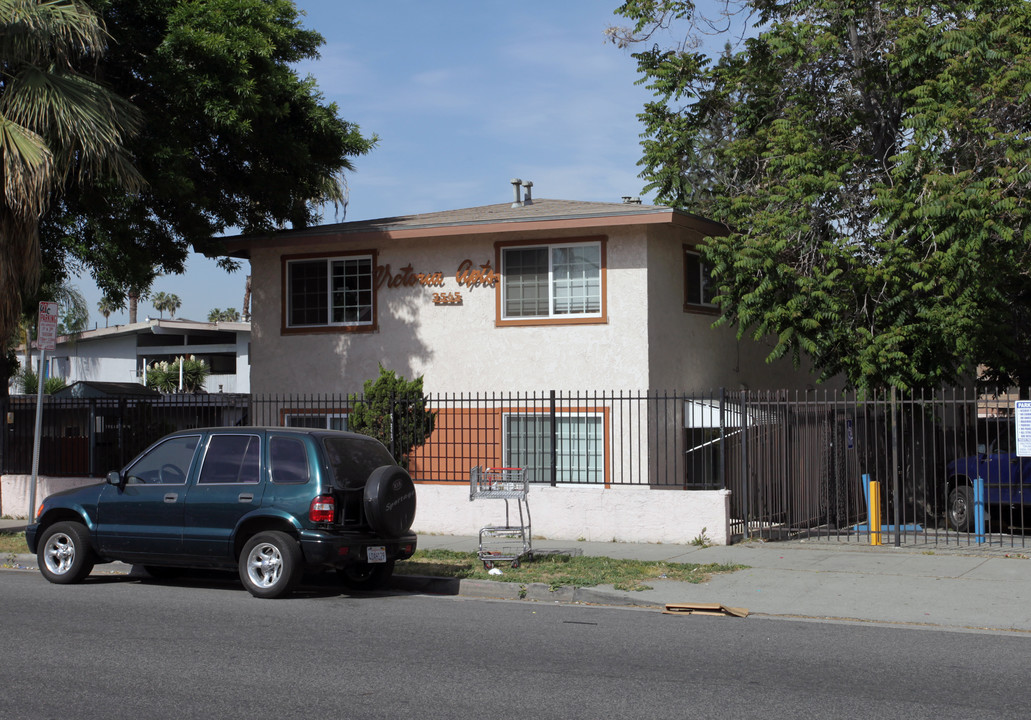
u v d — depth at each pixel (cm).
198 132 1817
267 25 1781
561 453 1759
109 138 1430
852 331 1655
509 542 1412
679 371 1811
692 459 1688
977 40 1634
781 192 1712
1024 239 1535
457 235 1822
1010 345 1938
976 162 1591
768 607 1009
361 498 1078
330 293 1961
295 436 1074
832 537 1473
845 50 1900
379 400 1598
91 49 1518
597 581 1117
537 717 620
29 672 730
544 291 1789
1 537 1554
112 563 1298
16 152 1338
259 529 1077
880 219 1642
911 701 660
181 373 3803
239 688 686
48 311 1476
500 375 1808
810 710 637
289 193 1997
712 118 2083
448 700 658
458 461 1831
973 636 884
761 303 1667
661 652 809
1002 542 1410
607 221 1686
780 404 1486
